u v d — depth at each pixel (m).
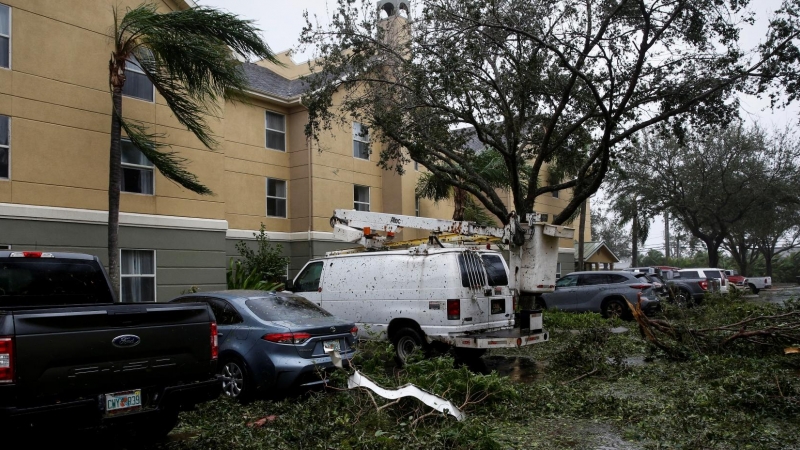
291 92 21.34
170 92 12.25
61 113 12.69
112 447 6.06
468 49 12.65
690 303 19.77
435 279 9.82
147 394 5.48
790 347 9.55
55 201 12.50
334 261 11.41
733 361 9.56
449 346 9.70
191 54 11.41
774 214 33.62
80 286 6.75
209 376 5.97
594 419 6.78
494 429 6.00
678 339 10.73
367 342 9.35
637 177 31.81
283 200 20.48
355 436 5.91
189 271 14.88
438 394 6.62
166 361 5.56
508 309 10.45
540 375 9.73
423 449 5.46
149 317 5.51
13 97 11.95
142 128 12.28
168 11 14.80
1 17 11.91
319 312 8.56
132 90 14.07
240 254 18.59
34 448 5.69
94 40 13.31
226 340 7.85
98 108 13.33
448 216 25.94
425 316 9.81
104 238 13.30
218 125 15.70
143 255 14.13
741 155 31.38
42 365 4.70
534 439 6.07
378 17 15.27
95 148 13.23
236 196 18.88
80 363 4.95
